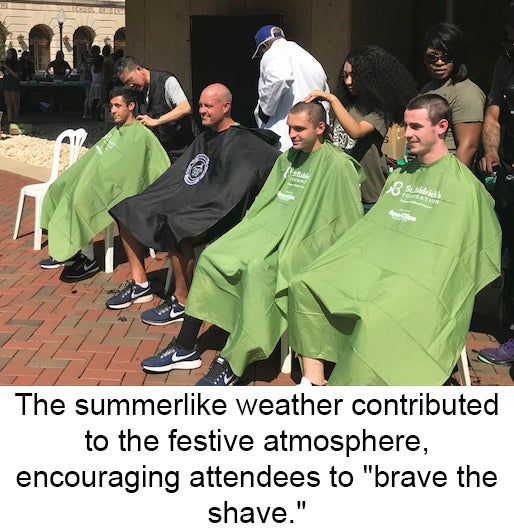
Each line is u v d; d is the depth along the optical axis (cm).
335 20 1077
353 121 484
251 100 1135
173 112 623
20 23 4566
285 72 592
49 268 664
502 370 481
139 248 572
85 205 615
